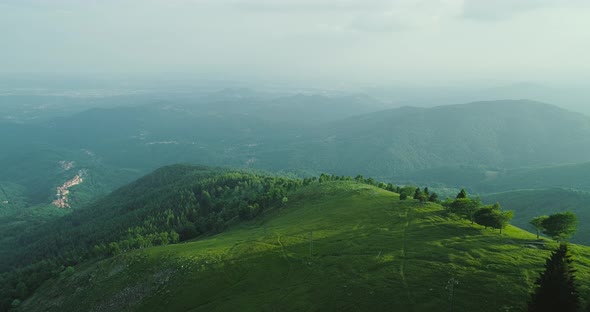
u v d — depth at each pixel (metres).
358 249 85.38
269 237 107.50
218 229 166.25
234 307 73.00
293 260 87.12
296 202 162.62
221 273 87.94
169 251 110.81
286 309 67.44
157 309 82.19
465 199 98.38
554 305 45.53
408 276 67.94
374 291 65.19
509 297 56.44
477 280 62.56
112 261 114.19
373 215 111.75
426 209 109.88
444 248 77.94
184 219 193.00
